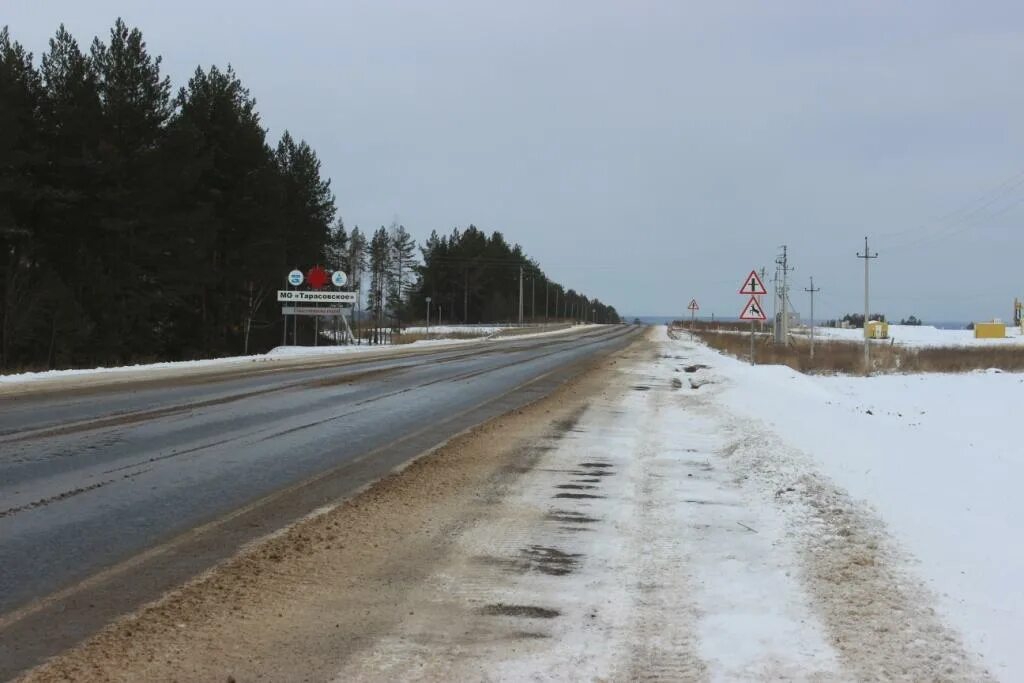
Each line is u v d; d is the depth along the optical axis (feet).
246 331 158.61
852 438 32.89
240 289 153.69
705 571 17.15
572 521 21.49
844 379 92.02
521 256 492.13
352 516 21.86
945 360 120.47
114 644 13.21
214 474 27.22
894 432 35.58
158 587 16.07
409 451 32.35
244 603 15.23
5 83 99.50
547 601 15.44
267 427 38.37
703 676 12.08
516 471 28.43
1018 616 13.92
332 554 18.44
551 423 41.45
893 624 13.85
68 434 35.12
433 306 409.69
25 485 25.00
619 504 23.41
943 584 15.62
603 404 51.08
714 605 15.11
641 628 14.03
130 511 22.07
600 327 381.19
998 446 42.29
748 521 21.17
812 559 17.53
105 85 113.29
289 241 180.24
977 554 17.15
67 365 109.70
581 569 17.43
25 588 15.92
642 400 54.08
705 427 40.01
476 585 16.38
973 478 25.05
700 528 20.59
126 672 12.17
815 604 14.90
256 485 25.61
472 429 38.86
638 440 35.73
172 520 21.21
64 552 18.30
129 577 16.66
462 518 21.80
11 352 116.78
